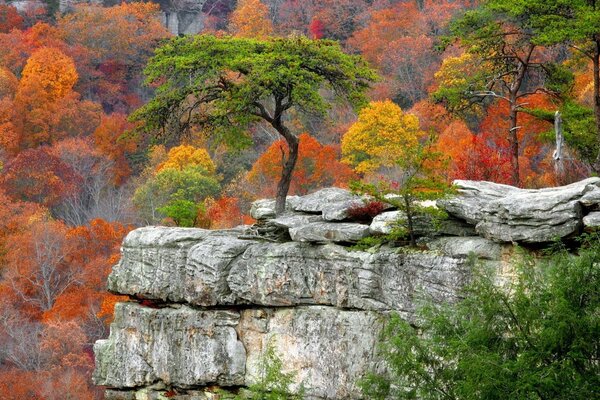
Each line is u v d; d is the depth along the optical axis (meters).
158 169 98.38
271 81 39.38
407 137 78.62
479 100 48.00
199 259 39.88
